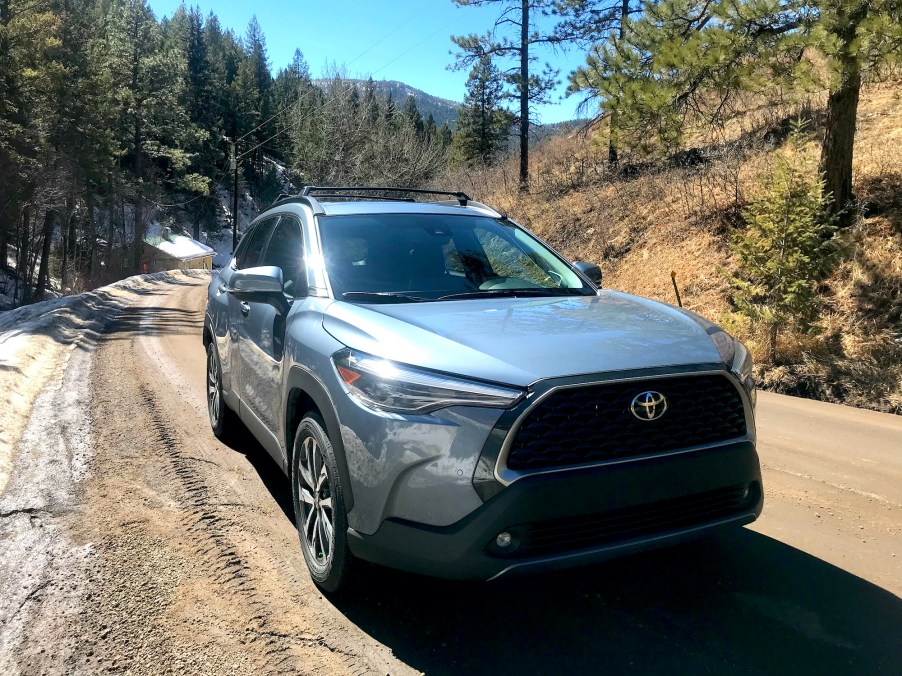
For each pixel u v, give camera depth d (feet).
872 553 11.47
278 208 15.70
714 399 8.85
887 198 34.24
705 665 8.32
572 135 88.43
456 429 7.99
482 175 94.12
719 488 8.81
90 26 145.89
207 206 267.39
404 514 8.30
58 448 16.70
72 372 26.35
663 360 8.64
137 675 8.15
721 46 32.19
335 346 9.59
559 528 8.06
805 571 10.81
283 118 252.62
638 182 56.95
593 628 9.18
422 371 8.39
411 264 12.20
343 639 8.89
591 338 9.11
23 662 8.41
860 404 23.54
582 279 13.21
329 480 9.37
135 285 92.17
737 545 11.80
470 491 7.89
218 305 17.44
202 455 16.26
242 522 12.49
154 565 10.85
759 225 28.58
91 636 8.95
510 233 14.40
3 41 97.50
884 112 46.42
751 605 9.77
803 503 13.85
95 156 133.59
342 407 9.03
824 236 32.91
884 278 29.48
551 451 7.98
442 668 8.29
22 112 103.91
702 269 39.93
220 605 9.70
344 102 121.19
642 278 44.19
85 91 130.52
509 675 8.15
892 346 26.02
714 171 48.08
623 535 8.41
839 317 29.04
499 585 10.34
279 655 8.53
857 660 8.41
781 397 25.16
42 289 132.67
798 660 8.42
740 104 54.90
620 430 8.24
